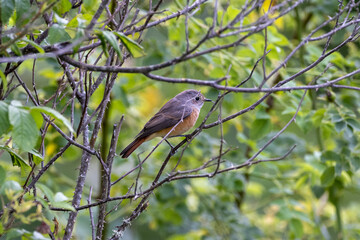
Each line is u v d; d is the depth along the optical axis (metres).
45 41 6.67
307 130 10.55
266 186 16.31
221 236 12.75
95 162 11.93
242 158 12.02
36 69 12.71
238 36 10.80
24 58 5.07
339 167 10.33
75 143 6.24
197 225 12.98
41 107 4.98
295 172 13.74
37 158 6.25
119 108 12.41
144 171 11.89
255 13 11.61
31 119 4.91
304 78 11.52
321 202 13.64
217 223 12.71
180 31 10.66
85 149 6.25
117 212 11.17
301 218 11.24
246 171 12.34
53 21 6.05
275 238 13.53
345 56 12.52
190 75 12.23
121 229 6.59
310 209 13.23
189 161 12.48
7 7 5.28
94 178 12.87
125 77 11.94
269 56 10.74
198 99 10.98
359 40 12.03
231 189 12.27
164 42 12.51
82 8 7.20
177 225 12.91
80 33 5.22
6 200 5.96
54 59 10.78
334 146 12.34
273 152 12.62
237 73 11.09
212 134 14.98
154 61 11.73
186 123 10.63
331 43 11.88
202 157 12.34
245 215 13.73
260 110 10.93
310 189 13.03
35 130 4.90
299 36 12.62
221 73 10.91
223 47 5.43
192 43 11.29
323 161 10.43
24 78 13.02
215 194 13.34
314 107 11.70
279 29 13.87
